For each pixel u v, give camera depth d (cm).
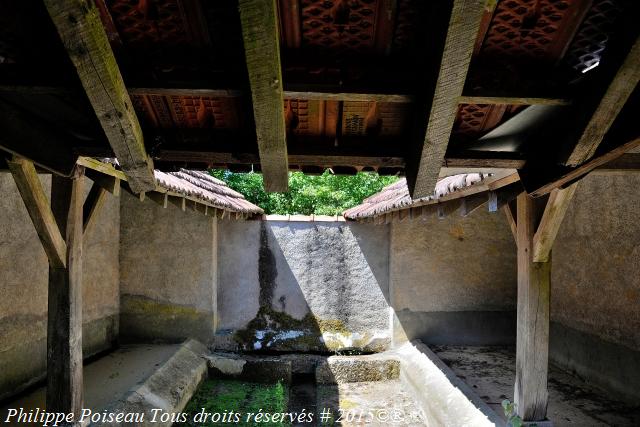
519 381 346
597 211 491
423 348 700
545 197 340
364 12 142
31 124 188
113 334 725
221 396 621
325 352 791
